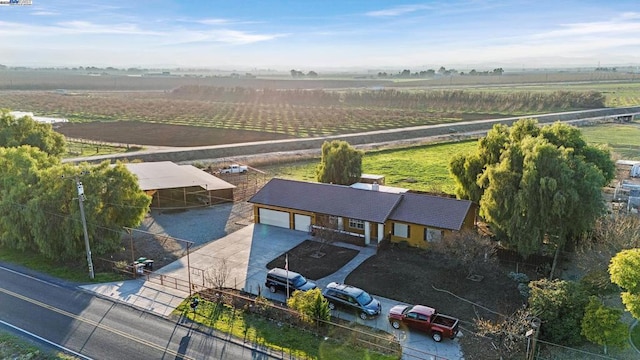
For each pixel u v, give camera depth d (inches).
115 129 4495.6
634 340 1039.0
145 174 2219.5
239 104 7165.4
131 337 1043.9
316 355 975.0
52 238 1435.8
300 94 7844.5
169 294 1251.2
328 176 2186.3
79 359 962.7
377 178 2282.2
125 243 1621.6
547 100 6058.1
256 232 1743.4
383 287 1294.3
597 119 4795.8
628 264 904.3
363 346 1009.5
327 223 1678.2
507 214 1425.9
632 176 2429.9
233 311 1162.6
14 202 1510.8
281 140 3767.2
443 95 6948.8
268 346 1008.2
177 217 1926.7
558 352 1000.9
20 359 958.4
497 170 1432.1
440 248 1384.1
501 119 4810.5
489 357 973.8
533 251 1386.6
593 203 1362.0
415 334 1069.8
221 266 1391.5
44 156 1838.1
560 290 1043.3
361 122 4918.8
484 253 1352.1
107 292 1264.8
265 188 1883.6
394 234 1608.0
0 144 2290.8
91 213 1429.6
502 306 1182.9
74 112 5994.1
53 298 1229.1
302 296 1111.6
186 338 1040.2
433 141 3801.7
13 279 1343.5
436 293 1258.6
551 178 1343.5
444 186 2399.1
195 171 2369.6
